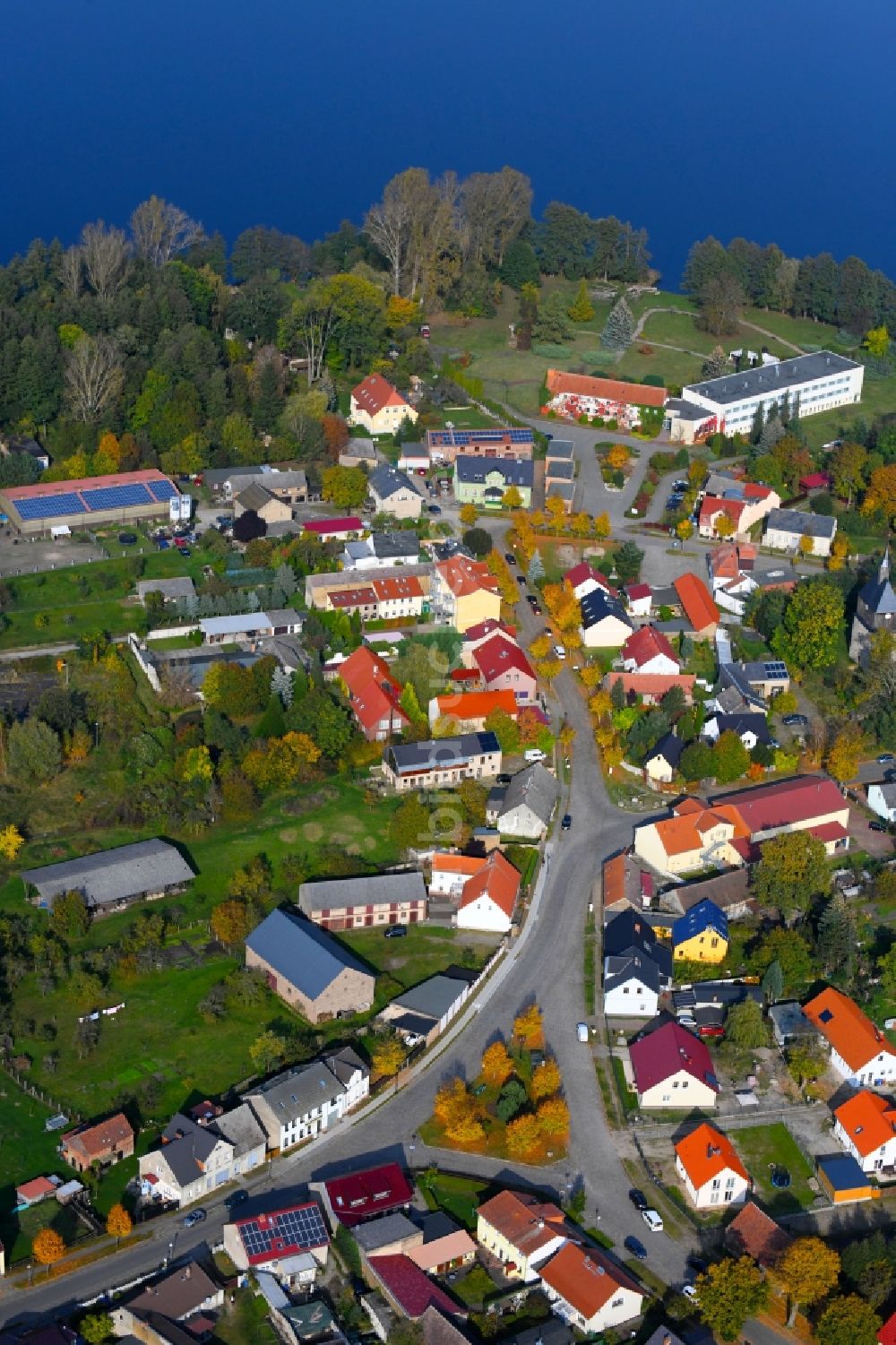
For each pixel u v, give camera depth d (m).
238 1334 164.25
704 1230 179.38
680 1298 169.50
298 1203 177.75
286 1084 188.12
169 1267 170.38
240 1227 171.12
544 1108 188.00
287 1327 163.00
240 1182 181.88
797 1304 168.62
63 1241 172.50
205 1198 179.62
